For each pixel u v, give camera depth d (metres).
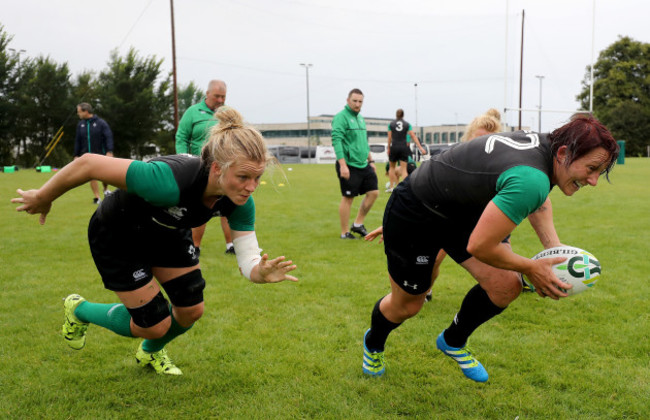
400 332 3.31
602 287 4.21
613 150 1.83
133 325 2.44
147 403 2.45
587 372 2.71
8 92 28.27
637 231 6.63
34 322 3.49
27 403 2.44
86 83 30.42
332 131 6.37
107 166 2.02
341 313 3.70
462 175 2.11
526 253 5.51
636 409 2.34
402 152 11.72
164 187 2.03
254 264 2.41
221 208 2.31
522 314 3.61
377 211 9.04
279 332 3.34
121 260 2.27
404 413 2.37
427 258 2.37
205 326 3.44
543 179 1.85
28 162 28.47
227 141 1.92
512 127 21.20
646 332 3.24
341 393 2.54
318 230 7.22
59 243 6.20
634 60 46.41
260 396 2.51
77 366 2.83
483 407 2.41
